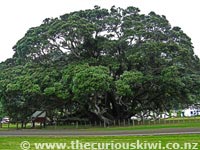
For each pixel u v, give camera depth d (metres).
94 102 57.34
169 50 56.69
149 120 64.38
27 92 56.09
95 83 50.78
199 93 62.75
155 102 64.31
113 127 50.28
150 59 57.03
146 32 58.00
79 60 60.31
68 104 62.62
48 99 60.44
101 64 58.22
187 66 62.19
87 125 60.06
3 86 59.94
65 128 54.22
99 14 64.31
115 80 59.50
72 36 58.28
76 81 51.78
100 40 60.78
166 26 62.28
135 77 53.09
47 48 61.25
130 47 59.06
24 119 66.69
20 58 65.69
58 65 61.31
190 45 64.25
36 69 60.84
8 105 62.50
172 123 52.34
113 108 62.31
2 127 70.12
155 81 56.09
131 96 58.31
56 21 62.47
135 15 64.44
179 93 60.38
